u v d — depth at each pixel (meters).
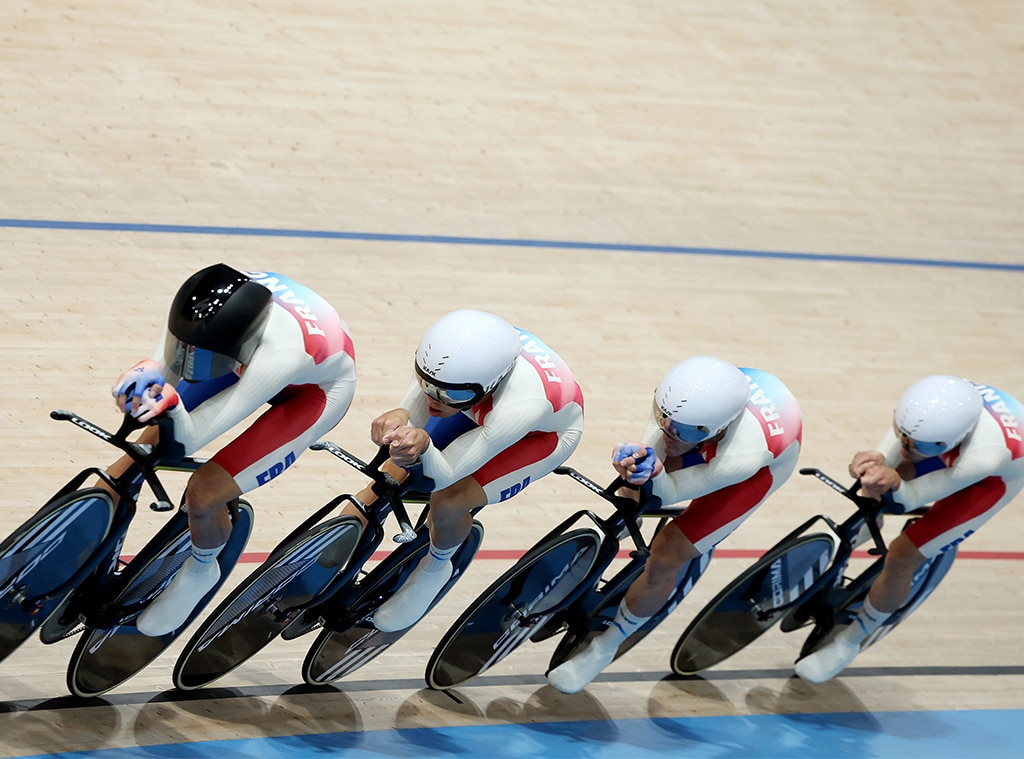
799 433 12.67
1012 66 32.81
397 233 21.61
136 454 9.96
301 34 26.05
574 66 28.05
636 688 14.45
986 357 22.77
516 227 22.80
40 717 11.59
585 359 19.86
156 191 20.67
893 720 14.72
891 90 30.59
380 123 24.36
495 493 11.37
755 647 15.88
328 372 10.68
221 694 12.64
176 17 25.12
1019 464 13.30
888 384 21.31
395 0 28.19
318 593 12.16
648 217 24.23
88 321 17.50
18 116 21.16
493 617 12.92
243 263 19.72
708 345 21.08
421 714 13.08
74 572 10.75
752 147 27.30
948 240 26.19
